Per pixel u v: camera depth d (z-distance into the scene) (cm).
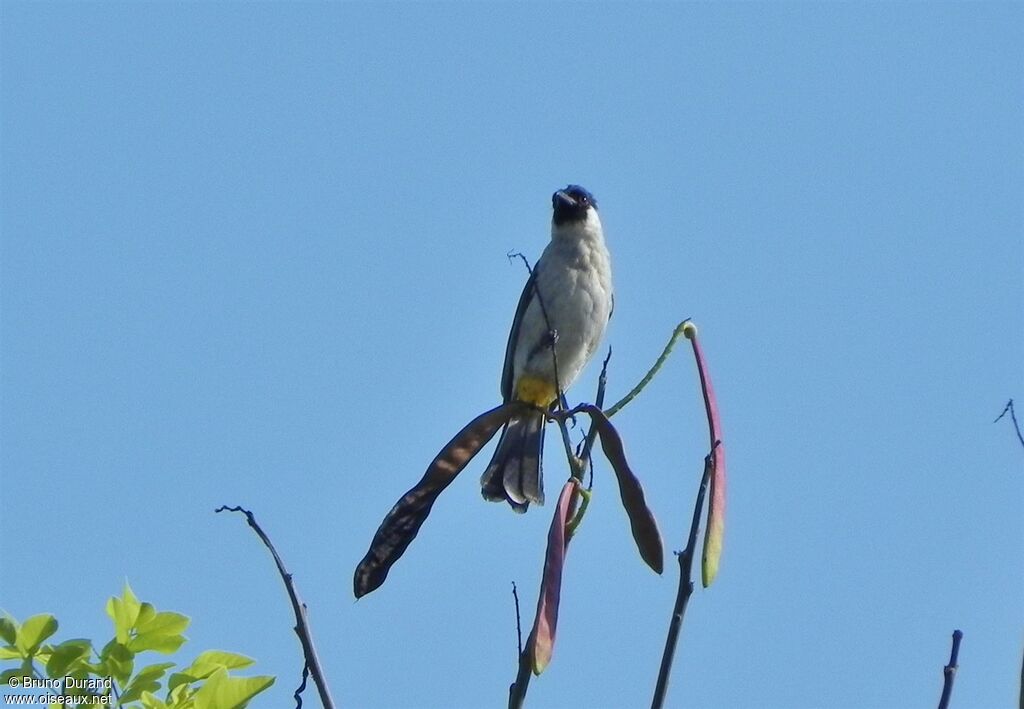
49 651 823
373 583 944
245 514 781
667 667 723
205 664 837
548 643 773
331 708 744
